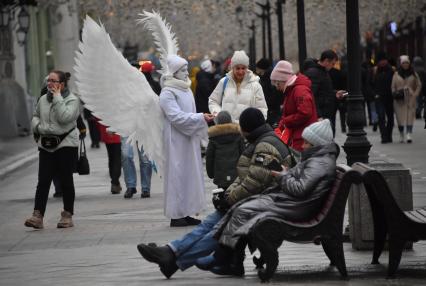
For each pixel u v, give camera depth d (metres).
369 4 128.38
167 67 36.34
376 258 26.30
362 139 30.55
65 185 36.62
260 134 25.56
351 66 30.56
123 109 36.41
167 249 25.59
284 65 33.53
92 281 25.70
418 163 54.38
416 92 69.06
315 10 134.62
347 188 24.05
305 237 24.08
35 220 36.50
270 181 25.20
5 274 27.69
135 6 122.31
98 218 38.75
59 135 36.22
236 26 145.50
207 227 25.75
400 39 141.12
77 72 36.62
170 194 35.56
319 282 24.17
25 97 96.44
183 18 143.50
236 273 25.70
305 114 33.06
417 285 23.58
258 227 23.95
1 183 56.69
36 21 129.62
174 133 35.72
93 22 36.62
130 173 45.03
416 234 24.28
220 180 34.34
